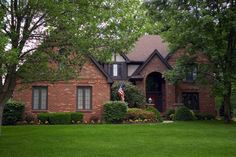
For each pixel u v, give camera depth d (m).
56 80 18.47
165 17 32.94
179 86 40.88
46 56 17.42
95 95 33.78
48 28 16.84
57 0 15.21
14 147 18.12
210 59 33.47
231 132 24.44
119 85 36.81
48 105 33.16
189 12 31.53
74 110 33.44
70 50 17.03
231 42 32.50
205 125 29.30
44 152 16.78
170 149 17.52
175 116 36.19
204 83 34.31
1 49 12.96
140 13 16.97
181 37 32.22
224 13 30.91
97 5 16.12
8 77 17.17
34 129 25.56
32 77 18.08
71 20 15.95
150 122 32.06
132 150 17.22
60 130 24.80
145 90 40.41
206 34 31.12
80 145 18.64
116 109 31.83
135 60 41.88
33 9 15.82
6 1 15.70
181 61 34.41
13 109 30.56
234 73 32.31
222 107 42.62
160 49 44.12
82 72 33.69
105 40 16.61
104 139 20.73
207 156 15.85
